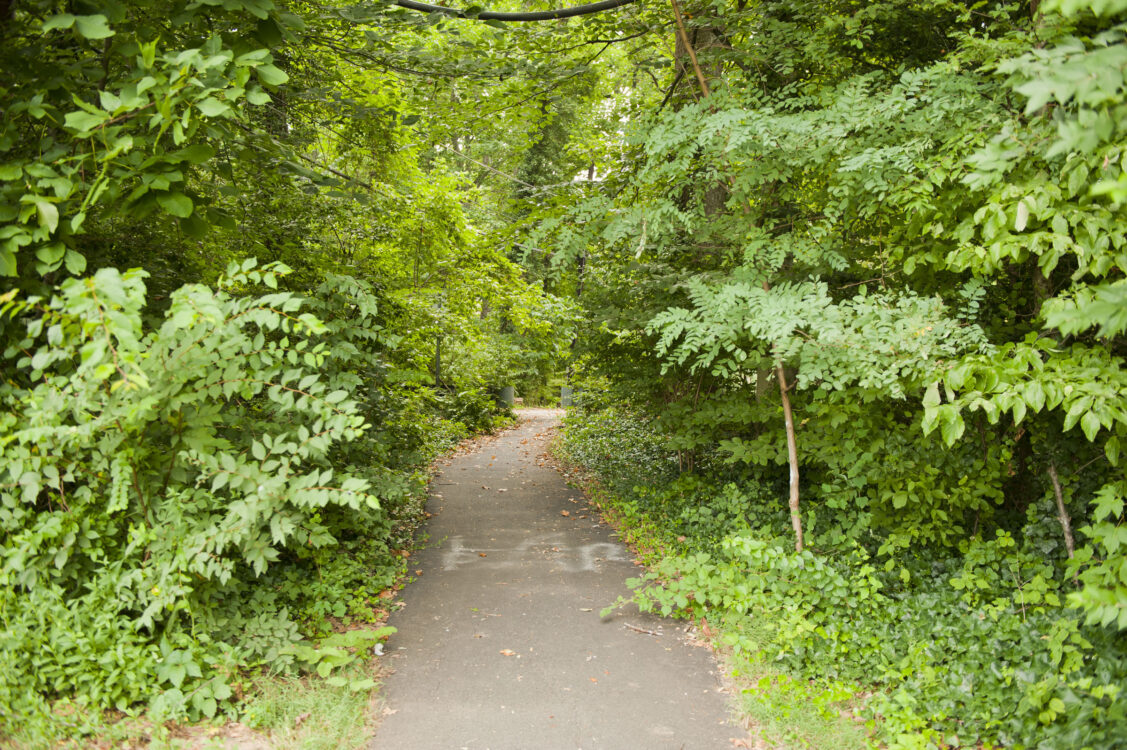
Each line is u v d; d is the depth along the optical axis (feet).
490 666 14.74
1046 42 11.31
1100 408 10.08
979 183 9.99
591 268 29.71
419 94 24.63
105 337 9.70
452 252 35.45
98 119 10.17
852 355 14.15
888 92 16.48
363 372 22.33
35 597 11.39
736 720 12.57
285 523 12.42
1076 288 11.18
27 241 10.60
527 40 23.73
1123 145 8.90
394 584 19.93
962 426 11.61
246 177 22.49
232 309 12.13
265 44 13.43
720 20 22.40
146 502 12.33
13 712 10.71
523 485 35.94
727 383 26.84
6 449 11.46
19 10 12.80
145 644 12.36
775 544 17.93
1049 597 13.03
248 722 11.62
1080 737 9.77
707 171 17.43
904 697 12.17
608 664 14.87
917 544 18.03
